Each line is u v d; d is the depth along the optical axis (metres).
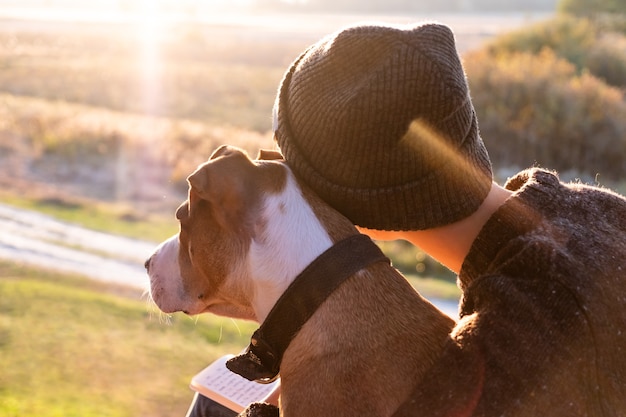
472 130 1.95
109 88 46.75
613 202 1.88
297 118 1.97
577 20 43.41
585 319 1.62
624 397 1.62
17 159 25.80
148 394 8.25
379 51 1.86
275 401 2.48
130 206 21.55
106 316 10.88
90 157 26.33
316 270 1.88
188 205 2.08
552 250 1.69
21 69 54.81
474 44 60.78
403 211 1.91
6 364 8.72
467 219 1.96
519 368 1.60
